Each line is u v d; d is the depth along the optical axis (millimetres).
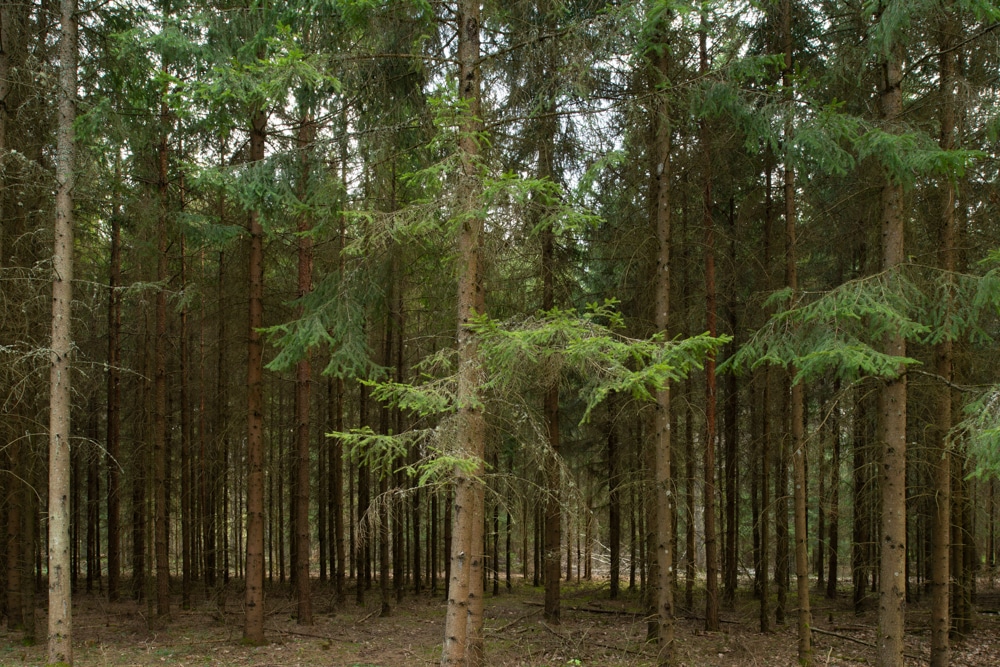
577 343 5629
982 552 17047
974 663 10055
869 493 10734
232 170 8359
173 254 12984
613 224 11453
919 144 6645
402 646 11281
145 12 8891
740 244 12281
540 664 10000
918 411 9766
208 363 17656
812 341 7090
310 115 10391
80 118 8039
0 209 9008
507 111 9141
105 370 15609
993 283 6391
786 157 7516
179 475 18500
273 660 9836
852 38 8570
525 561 24922
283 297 13711
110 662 9469
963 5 6418
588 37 7121
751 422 14789
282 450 20141
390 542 24062
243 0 8883
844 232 10398
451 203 6520
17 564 11359
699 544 18922
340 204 8398
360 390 14773
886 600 7680
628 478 11406
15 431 10008
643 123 8367
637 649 10625
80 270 12289
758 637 11781
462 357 6539
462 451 6207
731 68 7371
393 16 7551
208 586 18188
